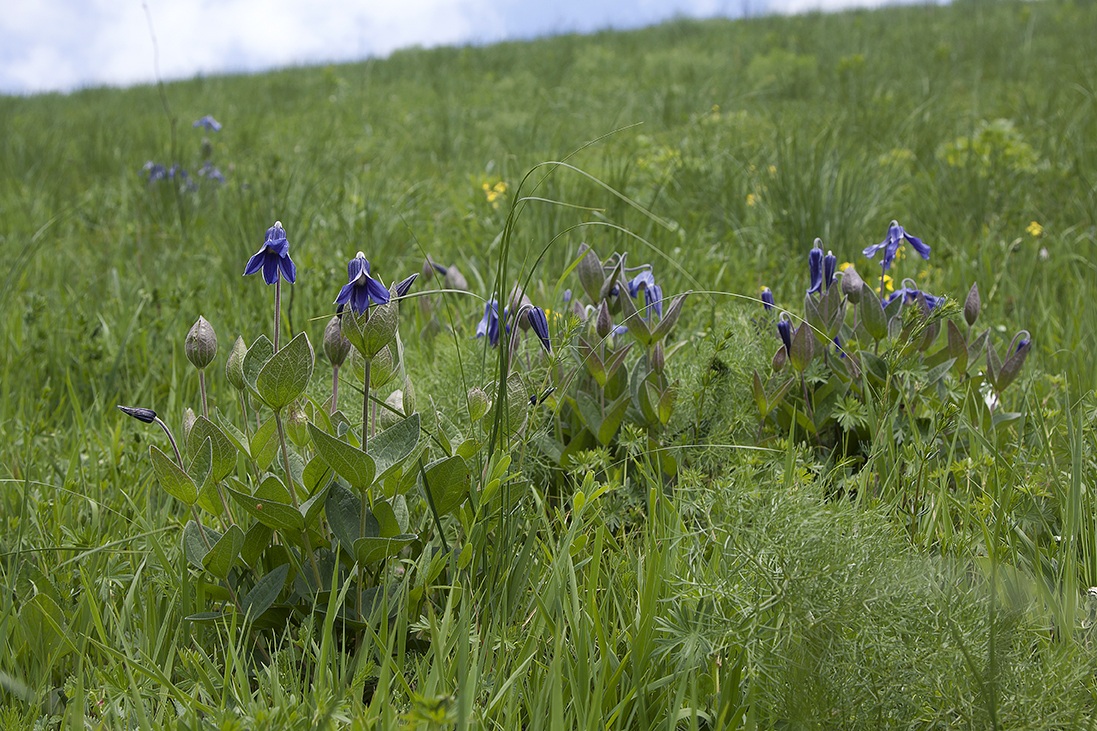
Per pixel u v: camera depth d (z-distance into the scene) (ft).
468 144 28.35
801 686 4.79
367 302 5.44
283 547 6.23
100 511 7.53
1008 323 11.30
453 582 5.82
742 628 5.00
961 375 8.22
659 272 13.21
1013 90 31.53
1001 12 52.11
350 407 7.98
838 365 8.07
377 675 5.52
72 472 7.91
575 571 6.33
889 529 5.60
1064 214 15.97
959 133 22.50
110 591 6.39
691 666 5.07
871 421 7.20
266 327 11.71
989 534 6.11
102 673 5.21
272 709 4.65
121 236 17.98
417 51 60.85
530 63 50.83
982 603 5.13
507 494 6.07
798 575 4.93
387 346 6.31
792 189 15.87
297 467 6.39
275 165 18.33
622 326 7.75
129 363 11.11
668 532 6.33
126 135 32.35
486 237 15.40
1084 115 22.44
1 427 8.96
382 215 16.88
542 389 7.00
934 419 6.97
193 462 5.90
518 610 6.05
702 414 7.98
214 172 20.93
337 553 5.62
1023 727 4.66
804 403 7.98
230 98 48.19
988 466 6.93
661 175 18.94
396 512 6.35
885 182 17.13
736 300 11.37
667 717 5.13
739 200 17.13
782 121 23.73
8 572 6.45
